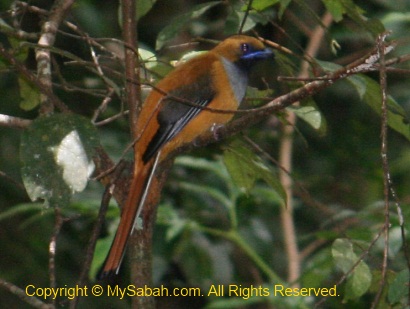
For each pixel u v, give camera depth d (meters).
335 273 11.90
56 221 7.90
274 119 14.77
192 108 9.08
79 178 7.39
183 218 12.58
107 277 7.64
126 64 8.42
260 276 14.21
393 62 7.09
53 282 7.46
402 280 8.01
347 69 7.08
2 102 13.83
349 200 15.80
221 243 13.19
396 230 9.62
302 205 14.98
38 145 7.49
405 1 14.12
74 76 13.83
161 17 15.46
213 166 11.95
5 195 13.84
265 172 9.20
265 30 15.16
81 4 13.59
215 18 15.38
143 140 8.52
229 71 9.62
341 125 16.52
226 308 12.63
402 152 15.95
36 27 14.43
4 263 13.76
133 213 7.90
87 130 7.61
